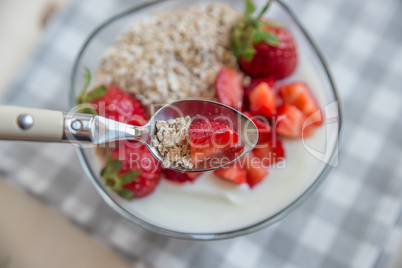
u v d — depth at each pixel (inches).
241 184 10.8
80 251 12.9
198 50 11.5
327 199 12.6
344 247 12.3
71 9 13.9
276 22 11.6
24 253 13.0
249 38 11.3
